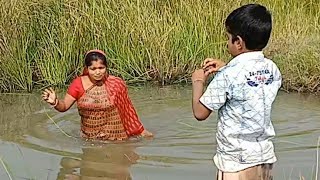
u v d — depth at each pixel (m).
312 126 8.17
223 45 11.14
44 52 10.79
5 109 9.16
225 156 4.75
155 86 10.68
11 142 7.54
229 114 4.72
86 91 7.56
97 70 7.49
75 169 6.61
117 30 11.08
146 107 9.29
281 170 6.46
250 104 4.65
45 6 11.05
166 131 8.04
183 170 6.48
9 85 10.38
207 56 11.08
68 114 8.78
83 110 7.61
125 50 11.04
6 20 10.66
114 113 7.57
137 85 10.73
